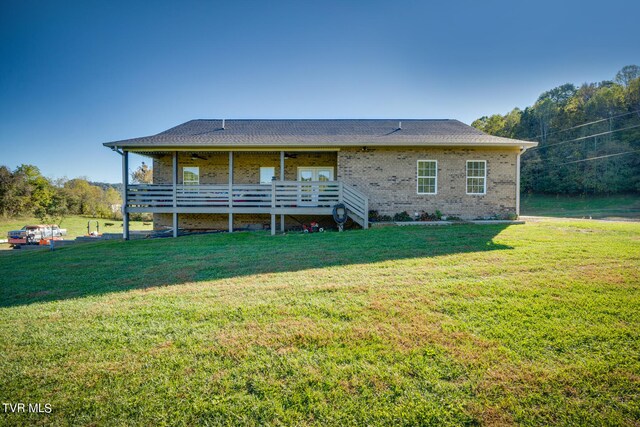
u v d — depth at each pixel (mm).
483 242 8219
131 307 4293
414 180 13461
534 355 2855
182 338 3340
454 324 3494
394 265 6160
